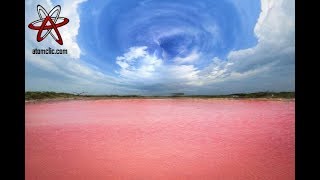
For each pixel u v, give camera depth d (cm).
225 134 472
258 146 457
